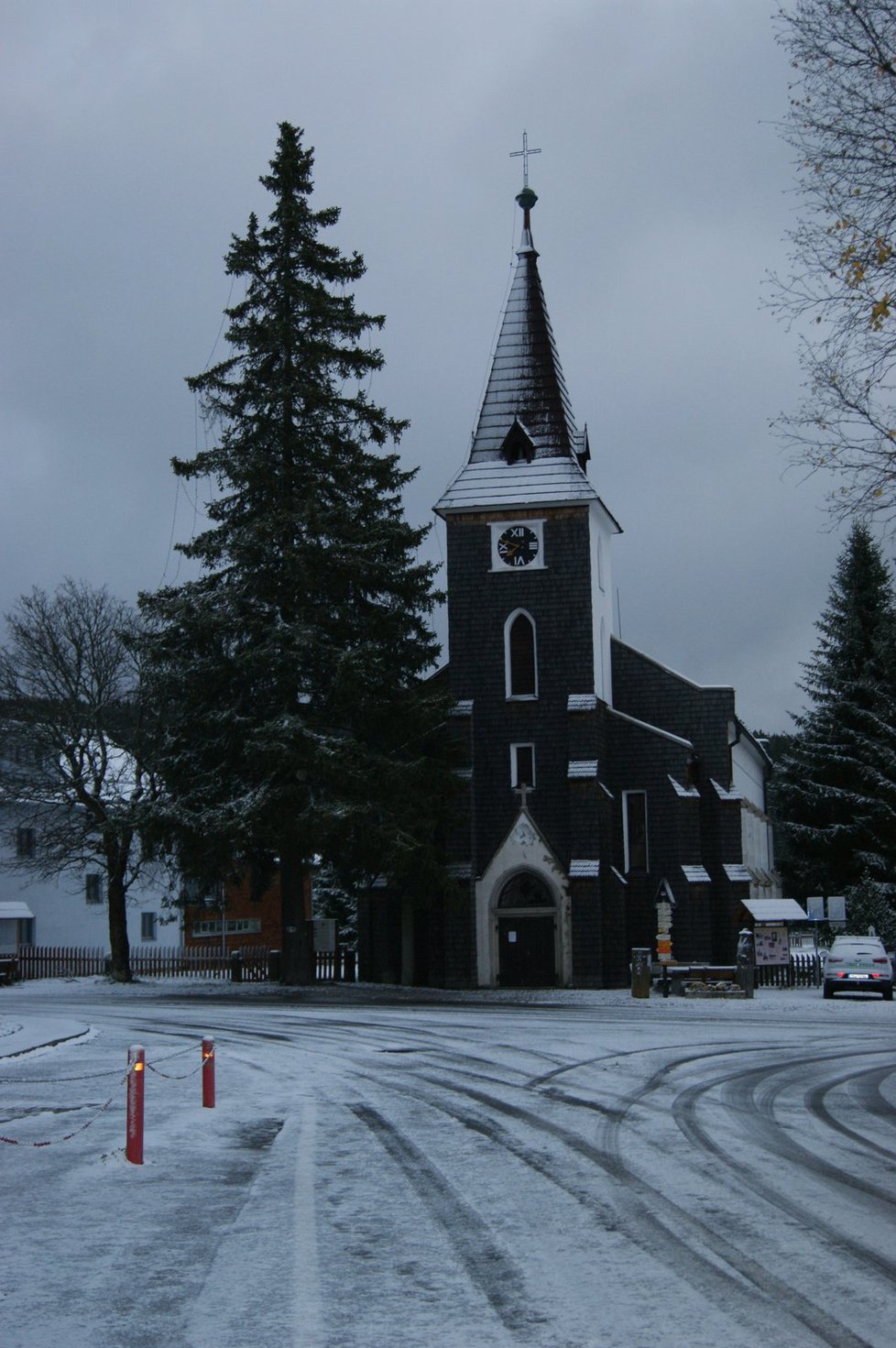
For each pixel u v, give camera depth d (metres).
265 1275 9.12
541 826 50.09
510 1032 27.59
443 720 47.72
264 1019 31.52
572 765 49.78
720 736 53.91
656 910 50.50
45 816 55.25
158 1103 17.33
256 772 45.72
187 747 46.97
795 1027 28.91
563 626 51.16
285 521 45.12
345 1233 10.32
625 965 49.16
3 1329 7.95
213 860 45.38
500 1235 10.16
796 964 48.88
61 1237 10.23
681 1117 15.84
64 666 50.31
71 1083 19.47
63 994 44.53
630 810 51.72
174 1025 29.67
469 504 52.06
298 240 48.06
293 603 45.94
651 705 54.56
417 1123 15.56
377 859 44.81
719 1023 30.23
